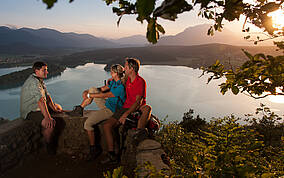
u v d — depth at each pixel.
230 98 137.62
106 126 2.77
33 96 2.75
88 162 2.98
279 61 1.17
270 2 1.12
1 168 2.30
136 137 2.44
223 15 1.17
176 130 3.76
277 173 1.81
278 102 121.62
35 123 2.81
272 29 1.19
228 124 2.22
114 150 2.95
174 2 0.60
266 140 4.71
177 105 121.25
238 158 1.18
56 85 164.75
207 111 111.50
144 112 2.65
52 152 3.00
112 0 0.93
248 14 1.22
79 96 134.38
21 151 2.58
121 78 2.94
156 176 1.18
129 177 2.54
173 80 194.75
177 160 2.94
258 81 1.39
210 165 1.17
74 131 3.14
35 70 2.91
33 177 2.54
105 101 3.07
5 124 2.66
